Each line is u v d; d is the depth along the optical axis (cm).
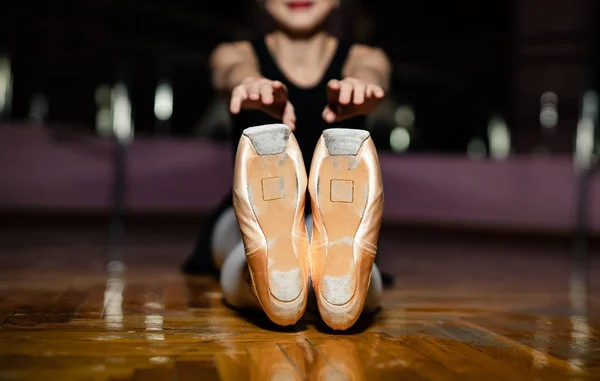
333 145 108
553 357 96
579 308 150
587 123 480
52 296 147
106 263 228
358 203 106
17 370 82
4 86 548
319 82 151
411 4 634
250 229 106
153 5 608
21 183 516
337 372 84
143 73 591
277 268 105
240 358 91
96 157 533
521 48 591
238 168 107
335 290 104
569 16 565
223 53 156
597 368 90
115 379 79
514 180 513
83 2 568
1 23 542
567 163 493
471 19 632
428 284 194
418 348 100
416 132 614
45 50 559
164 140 554
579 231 453
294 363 88
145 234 386
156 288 163
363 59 154
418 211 553
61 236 355
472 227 499
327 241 107
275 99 119
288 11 150
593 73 537
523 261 292
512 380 83
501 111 615
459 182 537
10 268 206
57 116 566
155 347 96
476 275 226
